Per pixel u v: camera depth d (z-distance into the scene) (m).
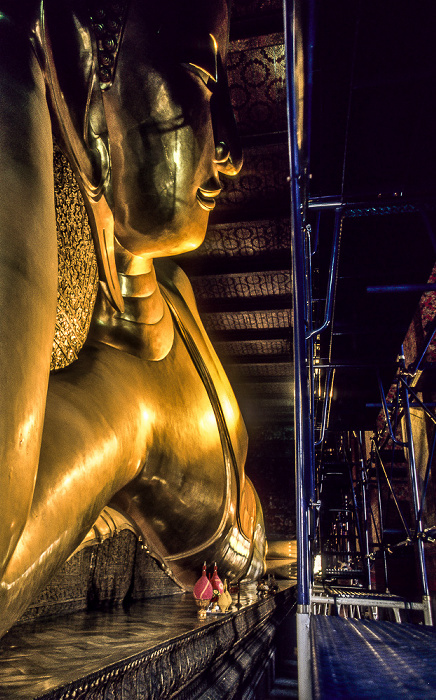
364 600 4.23
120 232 2.29
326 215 3.19
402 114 2.35
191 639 1.98
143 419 2.59
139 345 2.92
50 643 1.66
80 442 1.81
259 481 12.45
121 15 1.74
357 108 2.34
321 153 2.61
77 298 2.37
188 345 3.65
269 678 4.27
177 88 1.85
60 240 2.07
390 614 7.23
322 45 2.10
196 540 3.58
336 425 8.14
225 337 9.91
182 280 4.29
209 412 3.48
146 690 1.50
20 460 1.10
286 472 12.41
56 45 1.54
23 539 1.35
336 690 0.82
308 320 3.16
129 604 3.43
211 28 1.96
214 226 7.39
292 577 9.14
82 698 1.16
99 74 1.76
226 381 4.11
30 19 1.46
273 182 6.82
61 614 2.59
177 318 3.65
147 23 1.78
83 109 1.70
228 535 3.86
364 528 8.56
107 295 2.65
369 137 2.49
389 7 1.89
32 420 1.15
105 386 2.31
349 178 2.71
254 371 11.20
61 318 2.21
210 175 2.14
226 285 8.64
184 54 1.85
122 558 3.44
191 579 4.21
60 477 1.59
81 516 1.76
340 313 4.61
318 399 6.54
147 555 3.89
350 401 7.28
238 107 5.94
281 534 11.99
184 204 2.08
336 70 2.18
